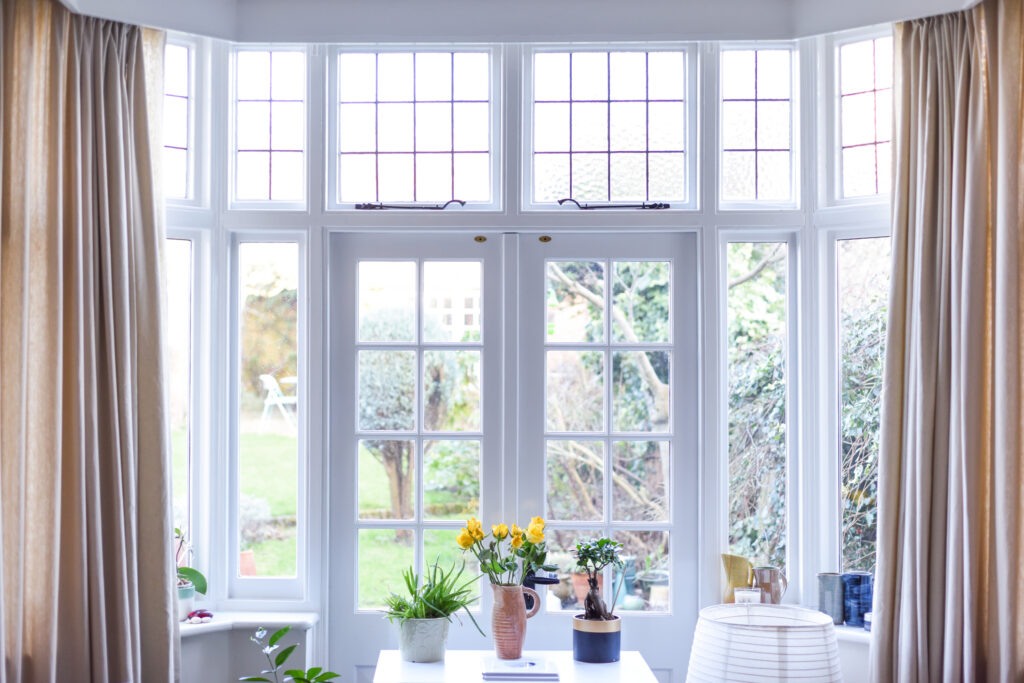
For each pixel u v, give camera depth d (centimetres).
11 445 300
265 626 357
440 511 382
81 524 314
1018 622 298
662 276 387
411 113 390
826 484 374
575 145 389
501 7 368
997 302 306
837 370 376
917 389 325
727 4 364
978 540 309
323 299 378
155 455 337
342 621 379
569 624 375
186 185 381
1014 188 305
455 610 331
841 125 380
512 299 382
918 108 337
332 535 381
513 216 379
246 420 385
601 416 384
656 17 366
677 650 376
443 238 386
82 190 327
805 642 218
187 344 379
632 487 382
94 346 323
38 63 322
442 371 385
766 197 388
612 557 330
